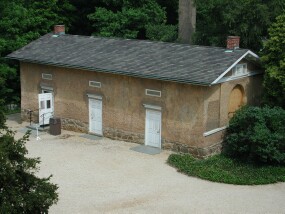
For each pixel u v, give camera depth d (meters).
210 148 24.28
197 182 21.14
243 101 26.45
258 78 27.53
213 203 18.72
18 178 12.77
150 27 39.78
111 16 40.69
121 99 26.61
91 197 19.33
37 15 38.50
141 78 25.50
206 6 32.31
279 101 25.61
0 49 34.59
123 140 26.98
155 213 17.73
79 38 31.27
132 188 20.34
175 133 24.77
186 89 23.95
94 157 24.41
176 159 23.58
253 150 23.08
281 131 23.38
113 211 17.92
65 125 29.53
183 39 38.16
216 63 24.11
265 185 21.05
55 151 25.38
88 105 28.23
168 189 20.23
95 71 27.17
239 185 20.94
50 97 29.80
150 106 25.42
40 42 31.88
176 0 45.44
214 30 32.75
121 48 28.36
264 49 26.50
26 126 30.42
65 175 21.88
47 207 12.94
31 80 30.92
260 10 29.94
